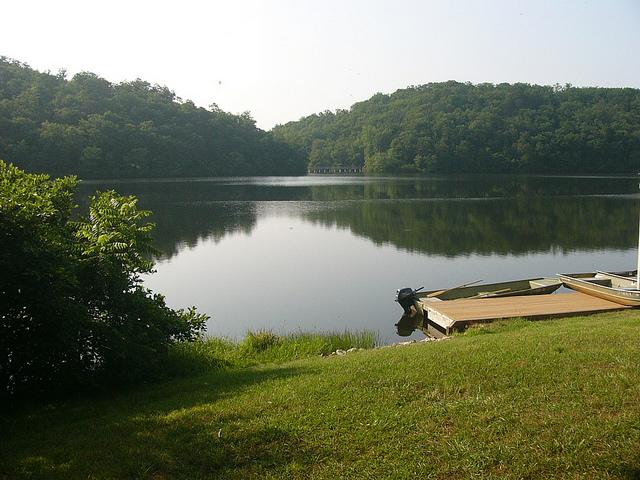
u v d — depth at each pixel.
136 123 81.44
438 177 91.69
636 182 71.88
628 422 4.69
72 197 8.48
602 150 95.25
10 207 6.36
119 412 6.24
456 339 9.66
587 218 36.25
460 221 35.56
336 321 14.85
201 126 92.69
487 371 6.25
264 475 4.36
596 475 4.05
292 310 16.00
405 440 4.75
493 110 109.88
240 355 10.21
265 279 19.92
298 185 73.06
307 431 5.05
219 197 53.81
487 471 4.21
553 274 20.67
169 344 8.59
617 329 8.41
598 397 5.25
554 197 51.31
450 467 4.29
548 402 5.26
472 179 83.88
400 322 14.79
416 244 27.41
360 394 5.86
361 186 70.94
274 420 5.33
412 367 6.68
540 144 95.62
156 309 8.23
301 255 24.64
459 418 5.07
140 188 62.69
